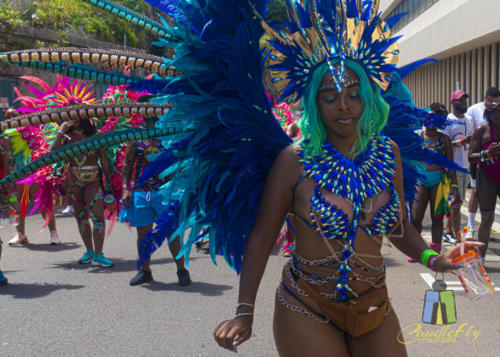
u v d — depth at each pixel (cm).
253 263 204
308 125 204
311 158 201
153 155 215
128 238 777
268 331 402
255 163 221
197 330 405
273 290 500
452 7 1870
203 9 210
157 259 643
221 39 207
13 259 661
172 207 222
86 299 487
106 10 215
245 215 226
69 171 615
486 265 577
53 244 749
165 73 215
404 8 2716
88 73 213
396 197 206
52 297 495
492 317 419
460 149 719
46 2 1588
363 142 202
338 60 197
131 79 218
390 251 647
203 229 234
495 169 555
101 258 619
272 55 217
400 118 261
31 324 424
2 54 198
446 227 794
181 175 217
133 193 524
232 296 488
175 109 207
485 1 1484
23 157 666
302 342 203
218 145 214
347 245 199
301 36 202
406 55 2517
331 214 197
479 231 579
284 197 204
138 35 1905
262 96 220
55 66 209
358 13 201
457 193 588
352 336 209
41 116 198
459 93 714
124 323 422
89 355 363
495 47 1658
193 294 495
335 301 203
